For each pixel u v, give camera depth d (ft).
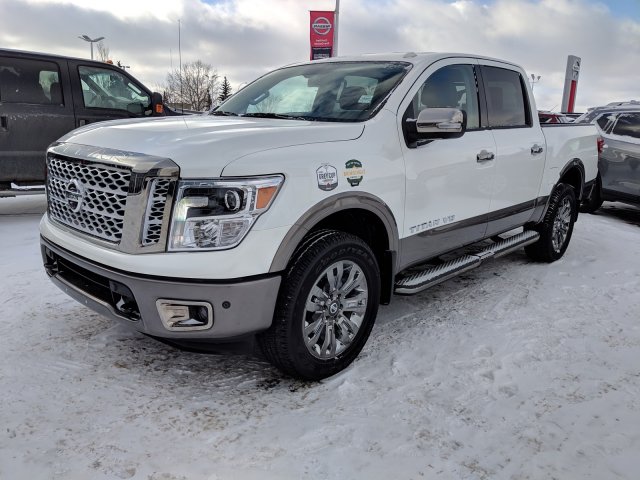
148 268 8.19
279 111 12.40
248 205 8.32
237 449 7.89
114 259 8.51
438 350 11.24
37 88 22.03
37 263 16.19
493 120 14.34
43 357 10.41
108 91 24.41
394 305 13.78
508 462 7.81
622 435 8.51
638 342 11.94
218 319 8.37
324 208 9.23
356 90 11.87
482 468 7.66
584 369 10.62
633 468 7.73
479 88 13.83
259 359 10.75
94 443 7.91
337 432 8.35
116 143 9.21
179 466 7.48
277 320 8.97
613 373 10.51
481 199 13.55
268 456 7.75
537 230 17.51
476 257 13.93
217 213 8.21
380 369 10.37
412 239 11.51
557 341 11.83
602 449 8.15
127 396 9.20
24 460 7.48
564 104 68.13
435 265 13.46
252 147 8.71
